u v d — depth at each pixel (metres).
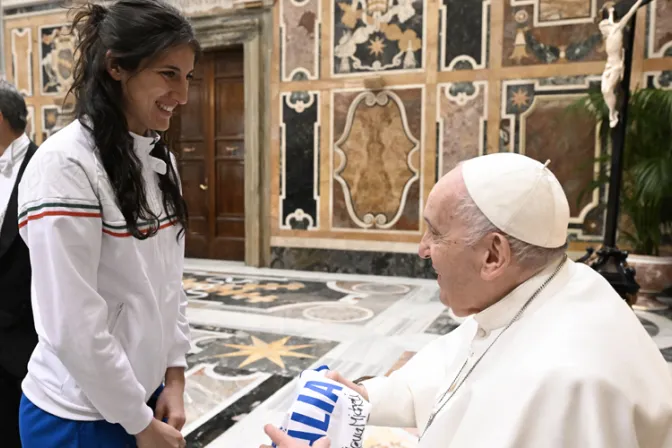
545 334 1.05
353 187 6.82
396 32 6.50
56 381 1.34
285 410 2.82
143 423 1.30
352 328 4.35
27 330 1.93
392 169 6.64
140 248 1.33
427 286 6.07
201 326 4.39
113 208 1.27
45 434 1.34
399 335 4.16
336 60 6.76
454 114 6.35
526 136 6.11
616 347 1.00
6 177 1.98
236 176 7.63
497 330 1.16
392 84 6.55
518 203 1.08
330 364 3.52
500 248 1.09
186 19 1.31
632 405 0.92
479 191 1.11
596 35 5.76
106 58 1.25
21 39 8.26
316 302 5.26
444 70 6.34
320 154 6.92
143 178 1.36
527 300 1.12
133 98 1.30
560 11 5.86
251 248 7.26
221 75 7.56
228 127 7.60
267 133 7.12
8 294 1.90
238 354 3.71
